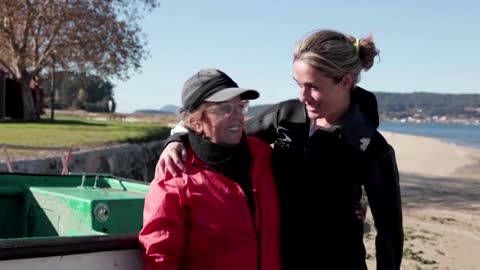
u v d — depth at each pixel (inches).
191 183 96.9
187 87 101.7
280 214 105.7
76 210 140.7
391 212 105.0
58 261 94.9
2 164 389.4
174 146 101.3
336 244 105.0
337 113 106.0
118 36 1153.4
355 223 107.9
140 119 2367.1
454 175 920.9
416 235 415.5
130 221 142.5
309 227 104.7
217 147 99.3
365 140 102.5
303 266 104.8
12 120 1139.3
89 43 1130.7
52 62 1187.9
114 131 887.1
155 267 94.1
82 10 1113.4
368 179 104.7
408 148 1557.6
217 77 101.3
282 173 107.0
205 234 96.0
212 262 96.7
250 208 99.5
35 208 156.5
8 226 160.9
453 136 3368.6
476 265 343.3
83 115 2348.7
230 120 98.3
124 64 1183.6
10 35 1112.8
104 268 101.0
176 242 95.1
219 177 98.4
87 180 179.6
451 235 420.8
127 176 630.5
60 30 1138.7
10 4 1060.5
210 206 96.2
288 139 109.7
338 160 102.9
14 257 89.5
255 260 98.2
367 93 110.5
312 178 104.0
